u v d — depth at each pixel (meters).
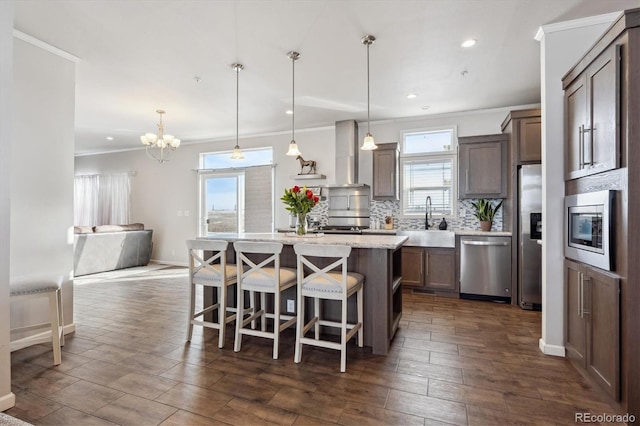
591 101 2.07
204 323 2.80
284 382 2.15
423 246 4.56
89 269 5.87
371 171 5.60
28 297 2.28
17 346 2.48
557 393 2.02
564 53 2.59
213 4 2.41
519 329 3.17
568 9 2.46
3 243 1.84
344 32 2.81
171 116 5.27
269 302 3.27
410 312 3.73
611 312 1.83
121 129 6.07
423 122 5.34
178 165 7.28
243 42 2.97
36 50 2.83
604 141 1.91
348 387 2.09
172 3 2.39
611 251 1.84
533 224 3.81
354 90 4.17
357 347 2.74
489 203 4.83
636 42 1.69
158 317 3.49
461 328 3.20
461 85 4.01
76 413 1.80
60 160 2.99
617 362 1.78
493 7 2.46
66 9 2.44
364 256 2.81
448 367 2.37
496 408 1.87
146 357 2.51
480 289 4.25
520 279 3.92
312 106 4.80
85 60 3.28
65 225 3.02
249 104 4.70
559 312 2.56
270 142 6.43
